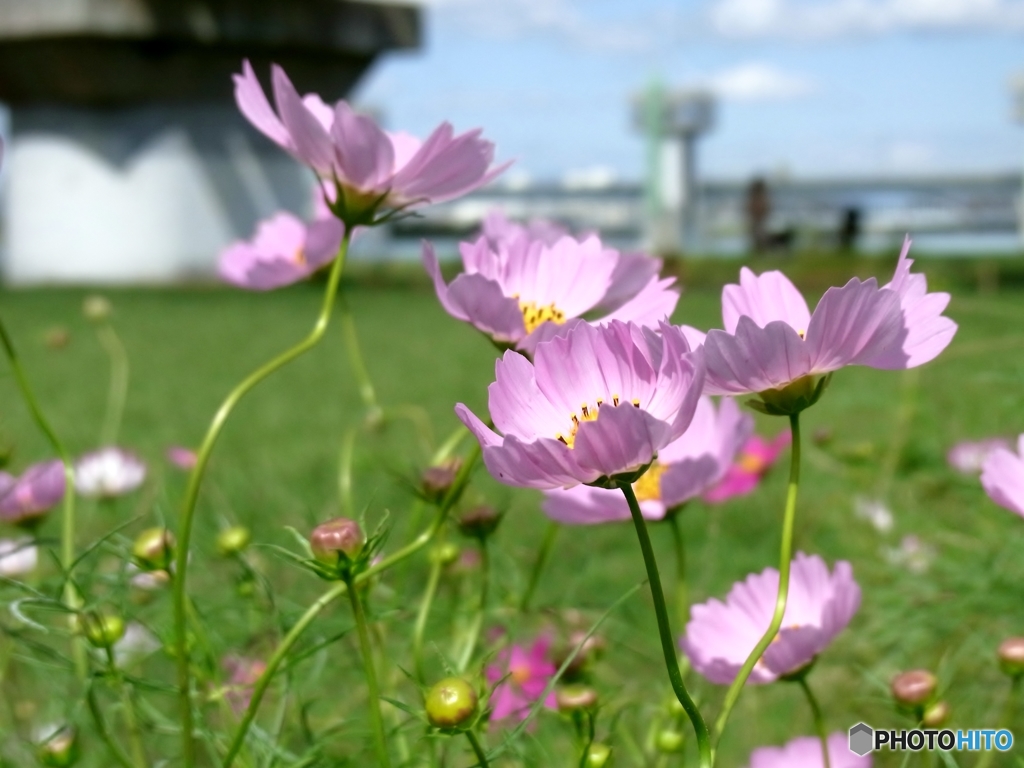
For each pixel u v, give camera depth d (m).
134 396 2.02
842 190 8.13
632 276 0.41
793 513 0.30
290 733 0.46
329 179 0.40
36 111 4.86
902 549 0.76
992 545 0.66
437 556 0.43
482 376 2.16
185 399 1.98
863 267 4.88
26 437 1.48
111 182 4.89
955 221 7.87
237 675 0.49
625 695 0.57
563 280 0.41
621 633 0.61
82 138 4.86
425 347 2.77
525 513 0.94
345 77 5.05
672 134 8.31
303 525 0.78
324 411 1.79
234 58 4.80
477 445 0.35
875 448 0.92
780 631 0.37
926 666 0.65
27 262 4.95
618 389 0.31
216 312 3.74
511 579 0.57
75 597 0.42
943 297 0.33
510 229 0.47
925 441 0.92
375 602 0.53
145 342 2.95
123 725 0.53
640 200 8.42
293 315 3.66
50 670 0.46
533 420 0.31
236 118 4.95
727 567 0.86
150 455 1.37
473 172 0.40
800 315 0.36
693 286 4.53
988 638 0.61
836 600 0.37
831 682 0.67
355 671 0.52
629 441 0.28
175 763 0.47
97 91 4.74
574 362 0.31
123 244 4.90
